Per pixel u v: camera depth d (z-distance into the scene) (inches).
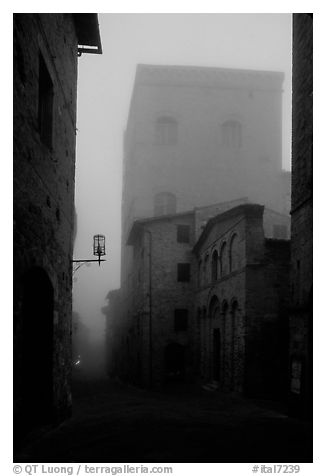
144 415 561.9
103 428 453.4
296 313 592.7
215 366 1074.1
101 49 669.3
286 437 420.8
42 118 462.3
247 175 1685.5
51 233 455.2
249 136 1711.4
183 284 1301.7
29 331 449.4
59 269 498.0
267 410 673.0
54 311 463.8
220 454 343.0
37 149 394.6
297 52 624.4
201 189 1656.0
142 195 1627.7
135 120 1676.9
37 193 397.4
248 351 845.8
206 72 1716.3
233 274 939.3
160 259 1302.9
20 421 344.5
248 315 855.1
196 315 1254.9
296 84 623.2
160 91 1692.9
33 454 338.3
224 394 921.5
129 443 378.6
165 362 1272.1
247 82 1732.3
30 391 442.9
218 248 1056.8
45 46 426.3
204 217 1314.0
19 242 341.7
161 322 1275.8
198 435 419.2
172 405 726.5
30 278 443.2
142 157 1649.9
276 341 850.8
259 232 882.8
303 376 560.4
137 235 1405.0
